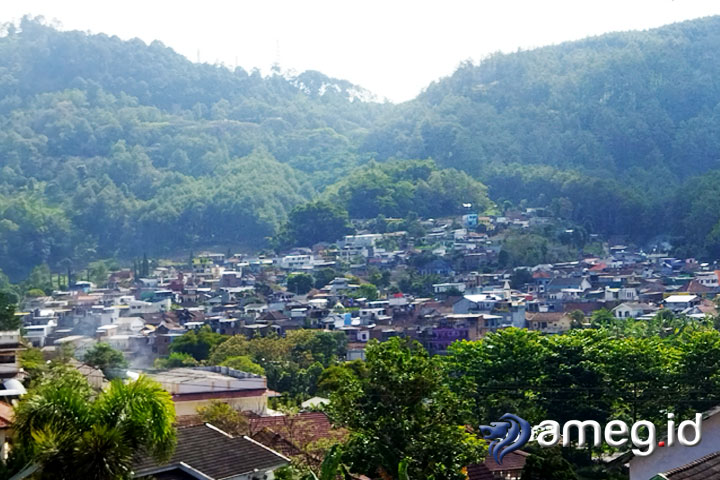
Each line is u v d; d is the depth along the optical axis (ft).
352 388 163.32
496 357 264.52
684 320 543.80
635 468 116.37
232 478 135.23
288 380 369.50
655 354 265.34
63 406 102.32
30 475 100.94
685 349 268.21
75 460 97.14
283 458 143.13
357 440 158.10
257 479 138.41
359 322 609.01
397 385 160.25
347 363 318.24
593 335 288.10
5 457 125.49
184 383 244.42
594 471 198.59
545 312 648.79
